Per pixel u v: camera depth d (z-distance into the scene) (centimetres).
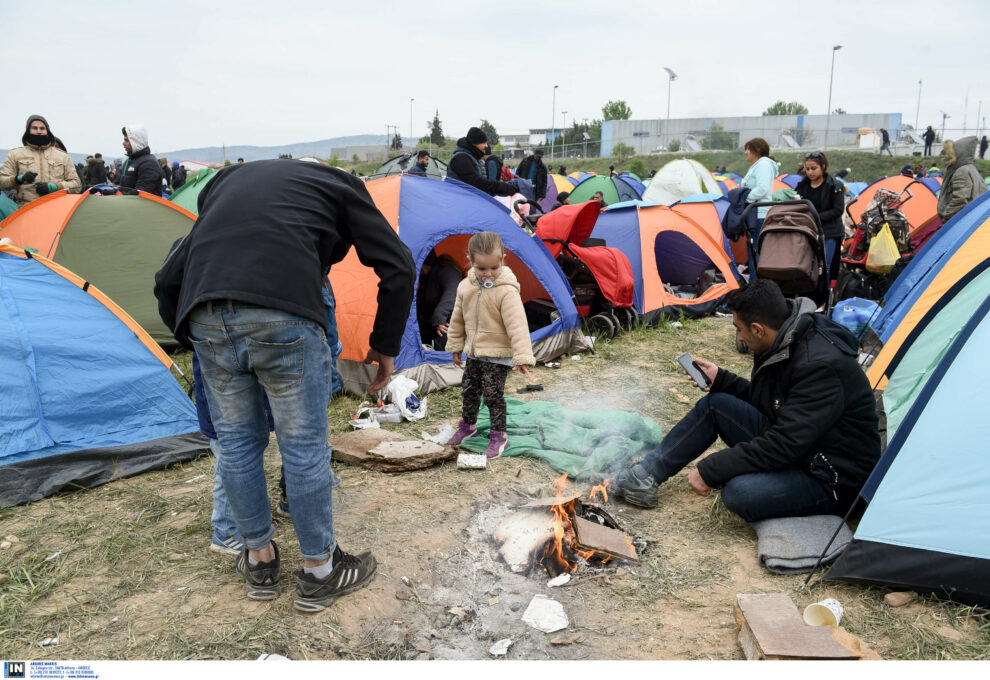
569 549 310
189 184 1019
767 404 328
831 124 5550
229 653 241
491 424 430
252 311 226
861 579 277
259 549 266
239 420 247
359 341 527
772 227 592
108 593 279
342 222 259
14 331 402
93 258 654
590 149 5288
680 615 268
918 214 1250
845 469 310
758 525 320
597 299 751
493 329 418
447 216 592
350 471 399
